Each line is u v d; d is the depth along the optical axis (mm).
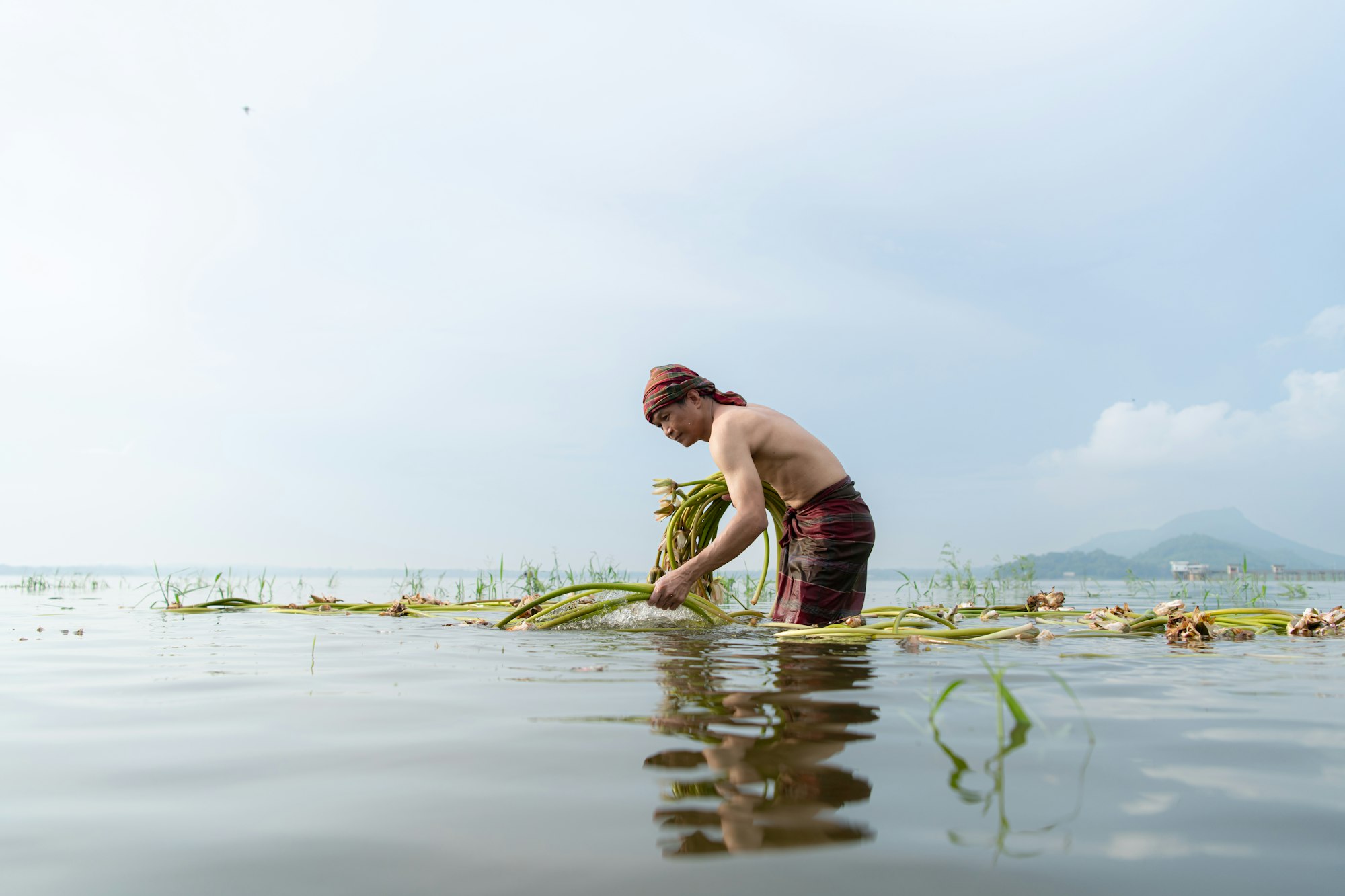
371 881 673
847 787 918
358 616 4516
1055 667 2068
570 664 2113
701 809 847
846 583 3828
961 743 1141
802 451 3844
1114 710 1408
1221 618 3553
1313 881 670
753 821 807
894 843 747
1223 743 1156
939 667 2053
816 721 1305
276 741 1194
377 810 858
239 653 2451
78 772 1028
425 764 1047
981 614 4828
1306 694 1608
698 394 3967
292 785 958
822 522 3842
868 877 670
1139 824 804
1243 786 934
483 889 650
